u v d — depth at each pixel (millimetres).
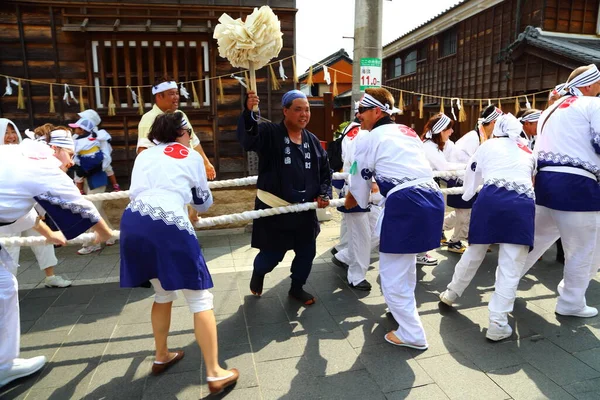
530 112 3660
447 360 2531
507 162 2846
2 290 2213
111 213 5465
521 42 8422
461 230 4488
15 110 5223
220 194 5676
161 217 2150
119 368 2504
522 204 2734
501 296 2717
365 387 2287
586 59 6773
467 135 4508
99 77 5262
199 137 5648
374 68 5312
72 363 2559
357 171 2775
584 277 2953
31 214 2574
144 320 3113
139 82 5281
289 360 2553
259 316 3135
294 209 2973
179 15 5297
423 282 3799
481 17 11031
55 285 3736
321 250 4809
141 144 3543
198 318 2229
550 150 2977
